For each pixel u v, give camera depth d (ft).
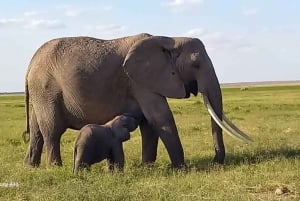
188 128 71.87
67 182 30.60
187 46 38.70
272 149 43.09
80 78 39.19
